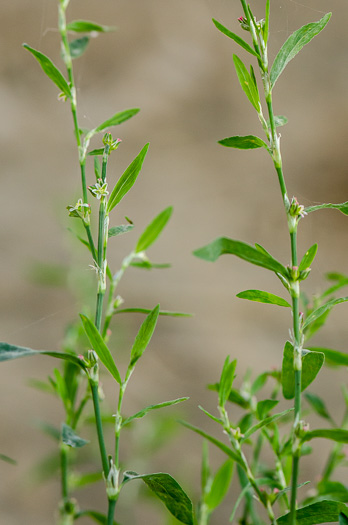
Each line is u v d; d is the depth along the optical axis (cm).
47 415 160
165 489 54
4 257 221
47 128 305
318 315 53
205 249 50
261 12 256
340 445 64
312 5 342
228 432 54
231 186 298
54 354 54
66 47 57
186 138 320
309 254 54
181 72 344
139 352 54
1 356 53
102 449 54
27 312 198
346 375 168
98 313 55
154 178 299
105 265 55
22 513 128
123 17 353
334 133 312
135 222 268
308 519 54
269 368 191
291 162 304
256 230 272
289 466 60
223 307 221
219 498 60
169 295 224
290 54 54
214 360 193
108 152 55
